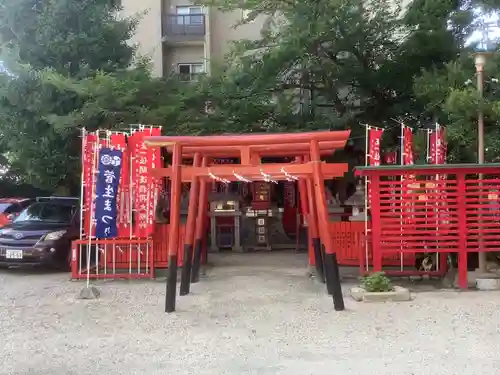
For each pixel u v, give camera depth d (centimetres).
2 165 2022
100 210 939
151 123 1156
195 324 694
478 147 927
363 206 1079
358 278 1010
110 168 947
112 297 868
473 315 715
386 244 893
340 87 1373
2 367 536
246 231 1546
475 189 891
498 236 891
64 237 1141
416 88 1037
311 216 1015
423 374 498
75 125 1121
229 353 571
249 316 732
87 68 1234
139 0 2123
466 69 1012
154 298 858
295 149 902
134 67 1473
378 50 1299
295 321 700
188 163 1208
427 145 1052
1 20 1288
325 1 1166
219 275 1088
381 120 1338
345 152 1398
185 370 522
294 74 1379
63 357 566
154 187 1027
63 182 1333
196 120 1278
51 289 945
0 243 1120
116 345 607
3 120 1216
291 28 1180
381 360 541
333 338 621
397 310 750
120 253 1045
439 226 891
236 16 2123
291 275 1080
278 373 508
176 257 780
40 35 1244
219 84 1280
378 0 1269
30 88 1170
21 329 679
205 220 1102
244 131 1307
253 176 810
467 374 498
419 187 891
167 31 2145
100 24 1295
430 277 1003
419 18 1172
